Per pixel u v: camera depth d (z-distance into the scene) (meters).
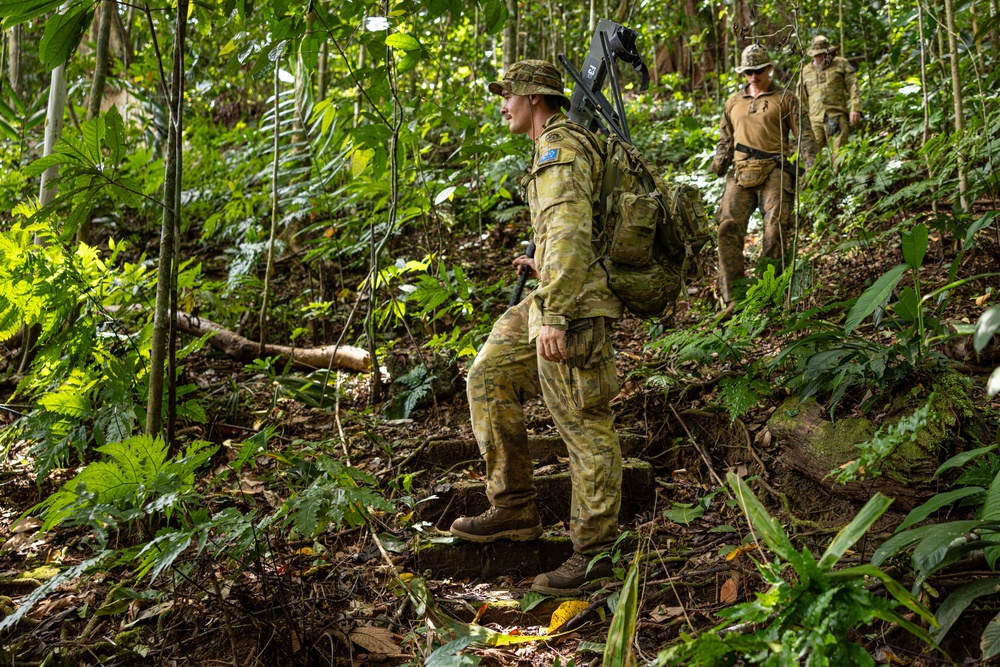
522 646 2.31
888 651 2.02
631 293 2.45
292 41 3.48
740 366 3.45
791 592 1.54
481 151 4.37
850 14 8.86
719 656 1.52
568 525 3.00
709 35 10.55
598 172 2.45
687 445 3.31
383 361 4.32
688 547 2.71
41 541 3.01
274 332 5.06
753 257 5.39
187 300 4.69
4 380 4.22
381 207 4.66
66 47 2.86
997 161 4.05
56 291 3.13
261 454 2.63
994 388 1.35
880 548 2.02
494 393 2.66
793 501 2.86
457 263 5.41
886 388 2.78
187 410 3.33
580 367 2.43
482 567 2.76
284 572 2.64
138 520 2.77
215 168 6.56
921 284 3.91
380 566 2.68
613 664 1.66
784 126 4.54
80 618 2.54
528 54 10.15
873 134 6.12
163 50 7.69
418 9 3.44
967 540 2.03
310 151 5.29
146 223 6.62
